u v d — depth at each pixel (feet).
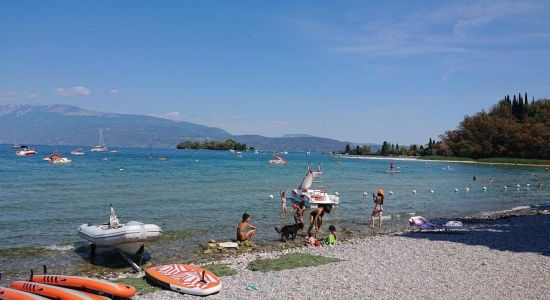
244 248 61.11
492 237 66.59
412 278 42.52
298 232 74.08
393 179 222.48
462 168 368.68
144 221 80.48
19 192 118.42
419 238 66.08
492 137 517.14
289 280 41.86
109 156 457.68
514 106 556.10
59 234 67.31
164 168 261.44
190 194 124.16
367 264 48.42
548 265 47.85
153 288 40.01
